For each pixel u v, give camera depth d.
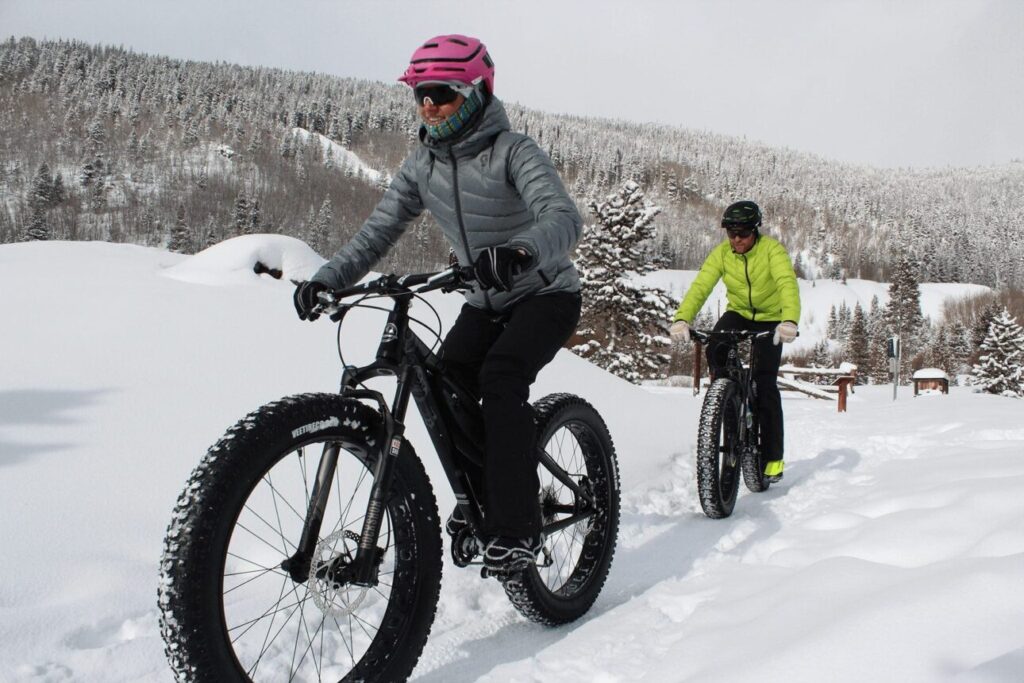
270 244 8.79
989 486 3.39
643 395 8.20
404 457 2.23
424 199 2.63
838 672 1.83
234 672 1.69
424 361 2.34
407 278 2.14
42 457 3.94
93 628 2.56
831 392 14.61
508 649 2.54
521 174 2.39
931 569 2.39
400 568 2.23
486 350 2.66
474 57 2.32
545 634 2.68
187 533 1.65
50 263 8.48
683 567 3.43
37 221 128.88
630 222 30.55
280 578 2.95
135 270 8.42
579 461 3.11
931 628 1.89
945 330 82.50
